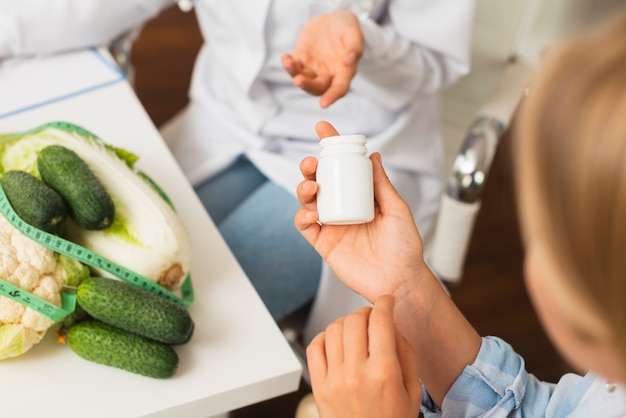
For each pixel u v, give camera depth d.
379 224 0.68
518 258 2.06
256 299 0.87
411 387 0.58
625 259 0.29
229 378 0.78
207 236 0.94
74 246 0.77
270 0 1.19
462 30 1.23
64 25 1.20
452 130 1.45
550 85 0.31
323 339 0.61
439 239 1.25
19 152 0.86
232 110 1.36
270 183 1.29
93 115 1.10
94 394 0.75
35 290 0.74
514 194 0.35
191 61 2.52
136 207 0.81
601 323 0.31
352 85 1.25
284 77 1.29
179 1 1.37
